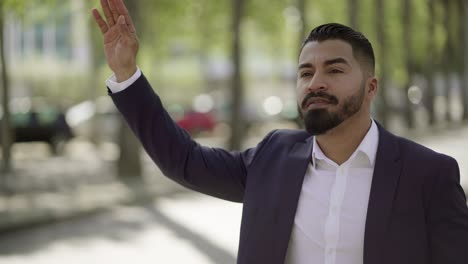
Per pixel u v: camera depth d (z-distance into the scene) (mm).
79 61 39281
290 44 30844
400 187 1880
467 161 15711
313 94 1920
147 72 25984
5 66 13773
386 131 2025
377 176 1909
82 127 23016
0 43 13273
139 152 13672
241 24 16203
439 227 1854
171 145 2127
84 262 7125
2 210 9656
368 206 1882
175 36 25203
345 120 1929
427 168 1887
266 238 1982
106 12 2146
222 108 27969
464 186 10992
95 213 10109
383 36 22234
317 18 21984
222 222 9352
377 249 1847
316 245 1936
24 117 19156
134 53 2131
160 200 11383
